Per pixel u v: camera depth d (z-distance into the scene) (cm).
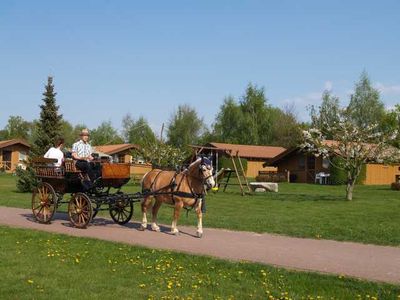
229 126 8694
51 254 1115
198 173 1353
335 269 989
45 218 1619
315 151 3388
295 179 5256
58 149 1692
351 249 1209
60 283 890
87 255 1112
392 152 2750
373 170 5041
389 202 2572
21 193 2973
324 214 1953
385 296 821
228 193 3183
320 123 3331
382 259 1093
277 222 1666
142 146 4719
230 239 1330
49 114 3406
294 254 1134
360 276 932
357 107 6862
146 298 812
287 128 8294
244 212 2016
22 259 1066
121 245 1216
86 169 1516
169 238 1338
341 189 3800
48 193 1623
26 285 873
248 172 6444
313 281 903
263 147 6806
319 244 1272
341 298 822
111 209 1628
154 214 1485
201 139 9156
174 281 907
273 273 952
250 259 1070
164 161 4366
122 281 906
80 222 1520
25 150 7038
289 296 828
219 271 977
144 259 1077
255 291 854
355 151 2691
